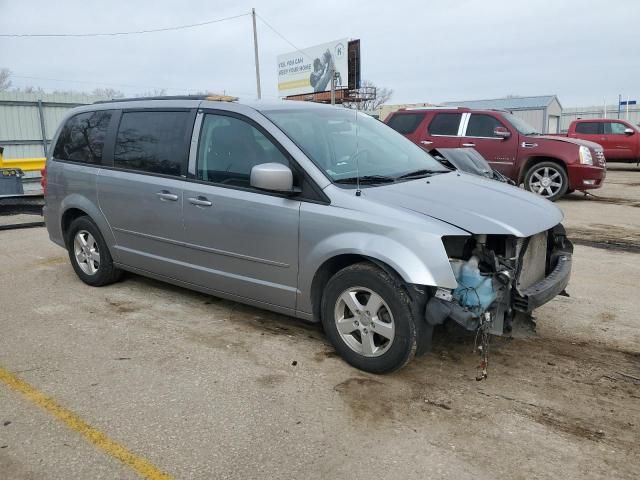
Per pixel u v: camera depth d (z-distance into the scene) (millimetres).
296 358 4062
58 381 3740
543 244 4078
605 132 20109
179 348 4250
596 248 7480
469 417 3285
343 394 3547
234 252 4363
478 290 3441
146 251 5117
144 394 3561
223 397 3516
